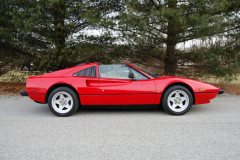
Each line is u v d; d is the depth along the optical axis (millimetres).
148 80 4129
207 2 5859
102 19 6605
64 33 7184
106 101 4078
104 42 7812
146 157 2256
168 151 2404
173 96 4145
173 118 3889
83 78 4152
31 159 2234
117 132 3107
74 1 7043
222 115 4086
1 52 7711
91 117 4047
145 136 2916
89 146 2580
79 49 6863
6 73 9391
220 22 5859
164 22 6387
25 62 8570
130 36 7160
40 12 6262
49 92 4266
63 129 3279
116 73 4227
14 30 7023
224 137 2842
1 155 2334
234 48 7137
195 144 2604
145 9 6703
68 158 2254
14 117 4086
